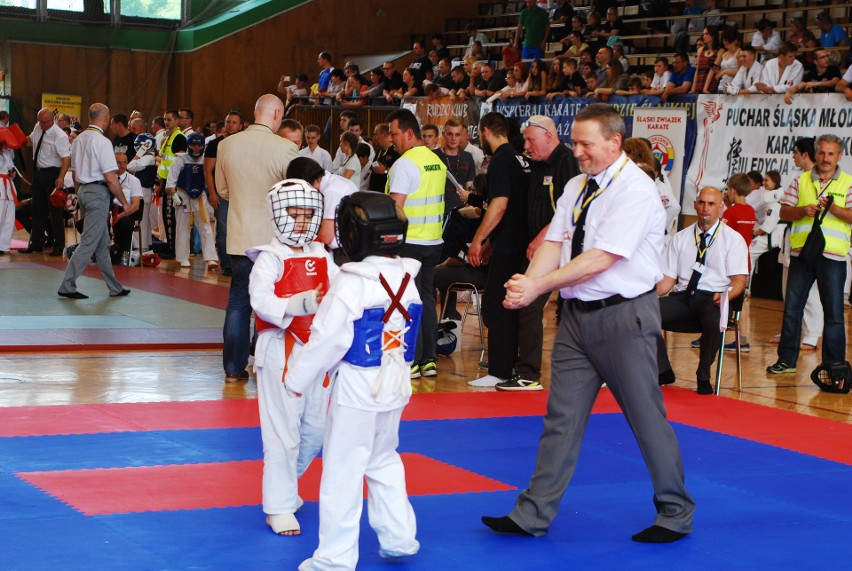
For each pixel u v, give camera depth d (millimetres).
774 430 7242
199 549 4477
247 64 24812
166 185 15789
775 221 13078
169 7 24344
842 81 12836
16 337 9359
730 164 13914
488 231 8047
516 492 5527
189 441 6301
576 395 4840
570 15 21125
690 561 4594
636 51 19734
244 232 7777
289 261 4652
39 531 4625
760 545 4840
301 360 4039
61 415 6844
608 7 20594
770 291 14664
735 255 8469
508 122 9547
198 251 17734
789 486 5859
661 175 10859
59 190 15617
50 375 8109
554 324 11664
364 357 4074
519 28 19844
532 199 7871
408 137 8227
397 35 25891
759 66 13961
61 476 5492
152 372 8391
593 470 6039
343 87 21328
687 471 6113
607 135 4625
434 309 8633
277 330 4672
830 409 8047
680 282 8672
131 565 4258
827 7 17609
